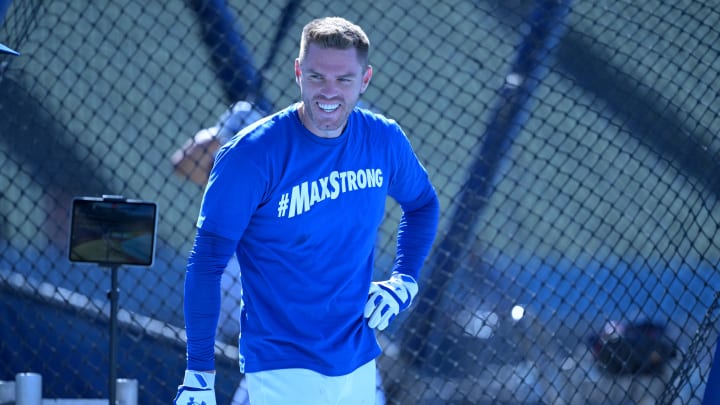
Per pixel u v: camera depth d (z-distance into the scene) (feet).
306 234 34.14
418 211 39.86
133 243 42.60
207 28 61.00
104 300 61.82
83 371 57.16
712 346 55.83
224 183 33.06
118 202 42.63
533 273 63.77
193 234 68.80
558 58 63.67
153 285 64.80
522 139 76.13
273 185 33.42
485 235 74.69
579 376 60.90
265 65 63.93
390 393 57.67
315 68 32.22
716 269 57.00
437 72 63.36
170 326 57.21
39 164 61.67
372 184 35.35
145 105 70.54
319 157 33.78
